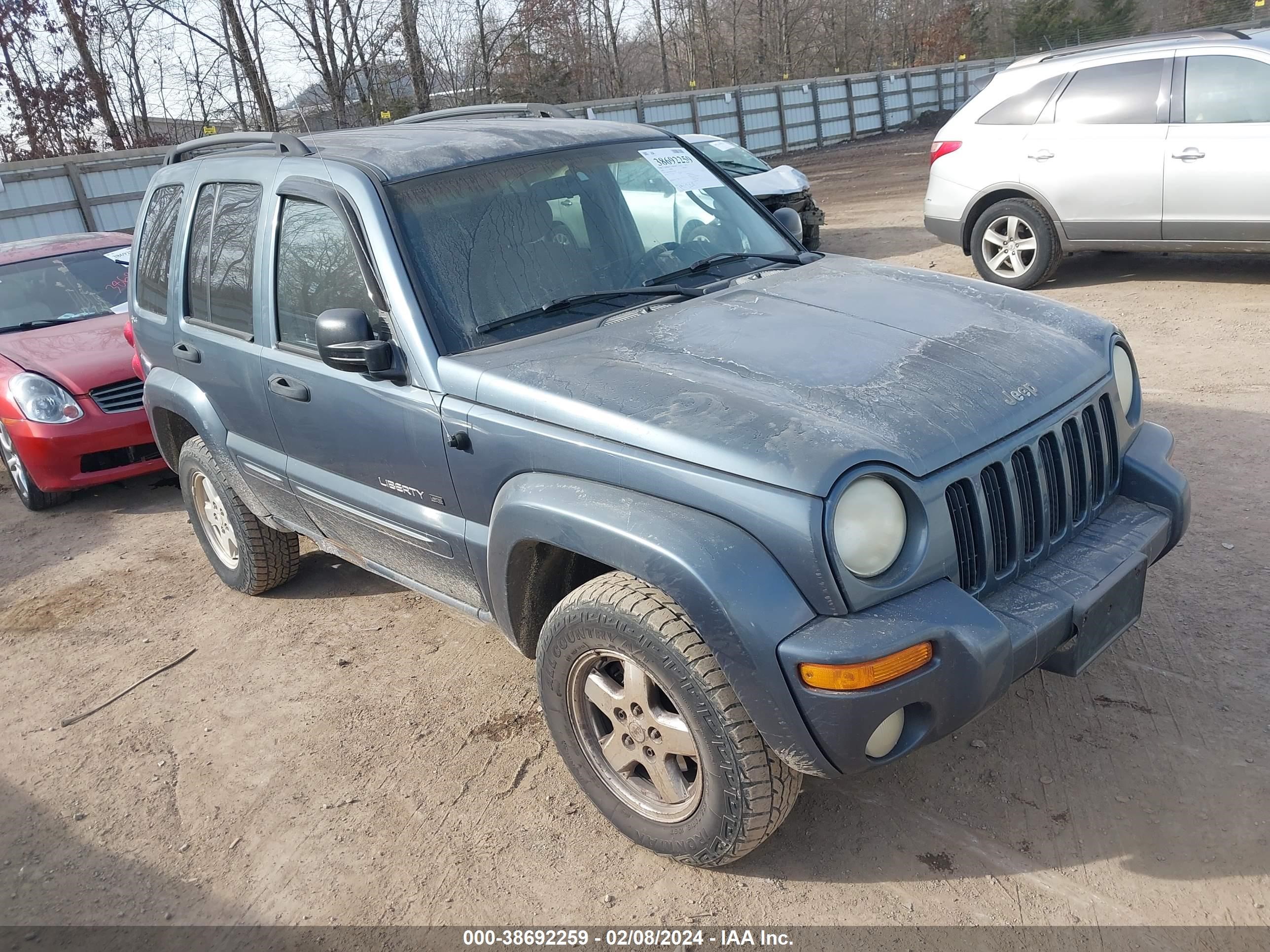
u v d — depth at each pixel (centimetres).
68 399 625
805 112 3086
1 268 754
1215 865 253
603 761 285
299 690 397
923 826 280
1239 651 334
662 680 248
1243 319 688
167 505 652
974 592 248
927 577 234
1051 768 295
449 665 401
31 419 620
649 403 254
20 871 314
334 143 380
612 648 258
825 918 253
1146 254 924
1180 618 357
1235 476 455
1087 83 780
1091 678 332
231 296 398
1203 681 322
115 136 2638
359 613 457
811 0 4703
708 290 332
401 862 294
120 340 673
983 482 248
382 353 303
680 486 239
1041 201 809
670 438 242
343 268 332
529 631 308
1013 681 238
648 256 348
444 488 309
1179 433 512
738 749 240
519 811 310
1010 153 820
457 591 335
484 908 272
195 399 433
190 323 429
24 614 505
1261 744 292
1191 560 393
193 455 461
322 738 362
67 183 1806
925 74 3519
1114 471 300
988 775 296
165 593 510
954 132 866
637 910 265
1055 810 279
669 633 242
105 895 298
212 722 383
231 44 2406
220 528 483
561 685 279
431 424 302
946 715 232
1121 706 317
